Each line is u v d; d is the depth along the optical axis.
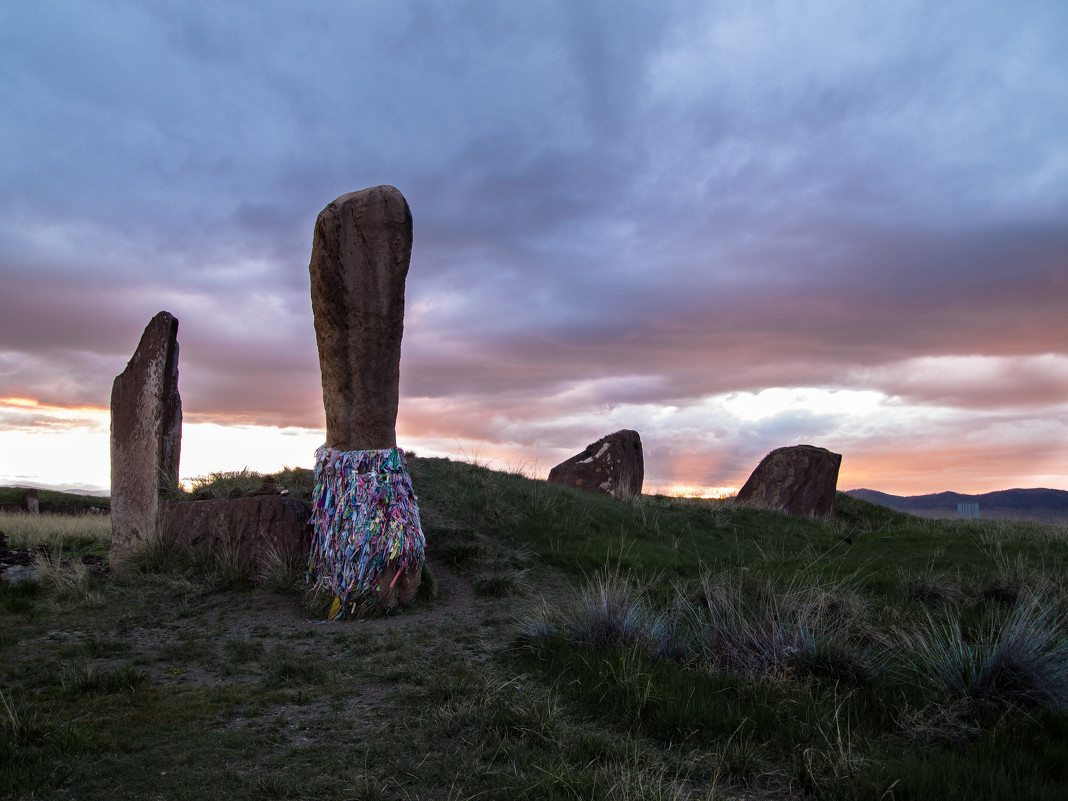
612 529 13.66
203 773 4.02
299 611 8.77
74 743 4.31
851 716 4.73
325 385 9.53
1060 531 14.78
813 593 7.20
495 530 12.42
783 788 3.84
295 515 10.24
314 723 4.86
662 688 5.10
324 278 9.27
